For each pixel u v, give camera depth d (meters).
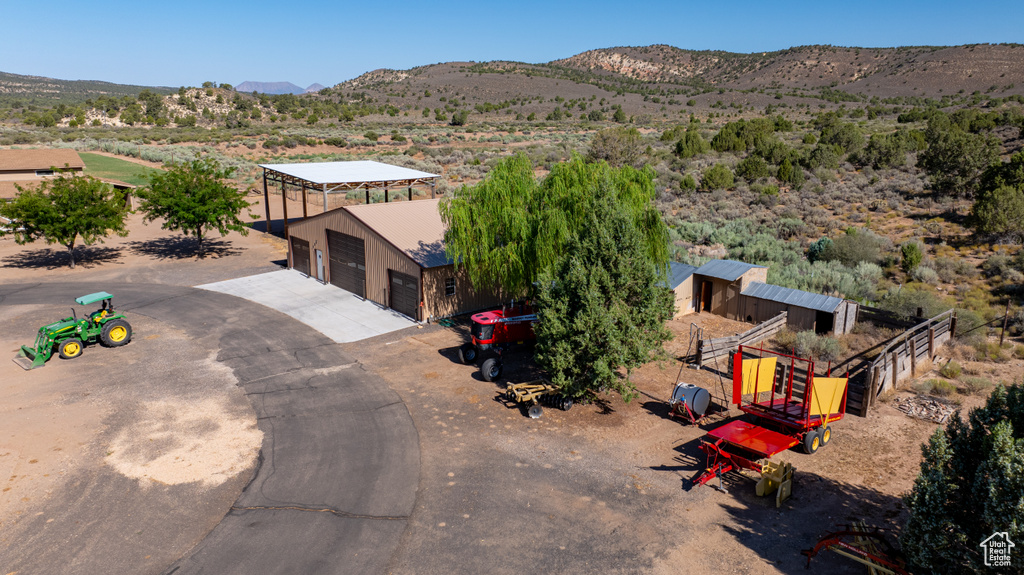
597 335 15.38
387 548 10.76
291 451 14.20
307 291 29.00
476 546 10.84
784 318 23.11
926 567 9.18
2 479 12.87
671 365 19.95
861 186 49.88
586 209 16.86
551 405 16.73
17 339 21.52
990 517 8.29
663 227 20.31
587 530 11.32
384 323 24.33
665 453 14.28
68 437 14.72
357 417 16.00
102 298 20.89
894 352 17.36
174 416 15.92
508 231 20.56
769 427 15.09
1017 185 34.91
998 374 18.64
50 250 36.94
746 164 54.81
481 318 19.52
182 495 12.37
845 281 27.28
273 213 49.31
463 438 14.91
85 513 11.74
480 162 74.06
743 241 35.22
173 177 35.44
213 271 32.72
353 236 27.66
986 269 28.55
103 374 18.64
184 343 21.58
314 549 10.71
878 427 15.48
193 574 10.05
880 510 11.94
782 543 10.95
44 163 50.06
